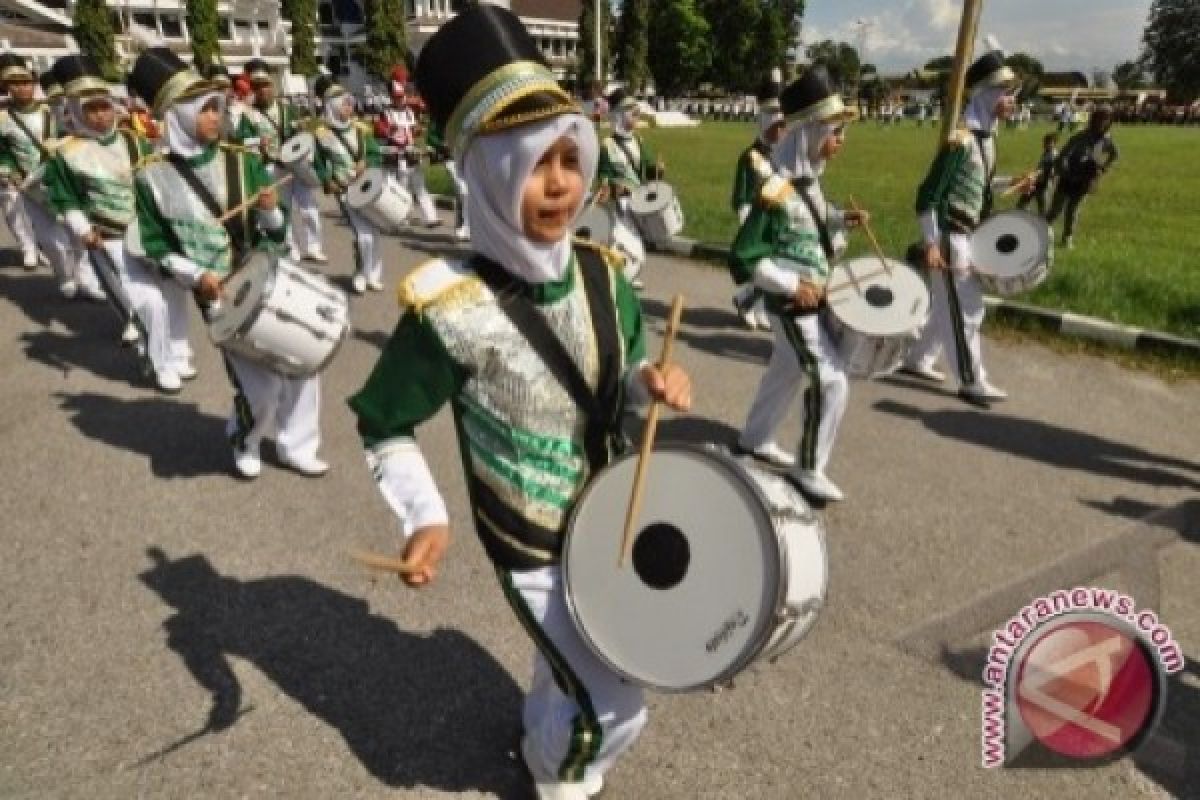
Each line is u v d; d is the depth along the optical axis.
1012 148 27.58
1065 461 4.93
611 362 2.01
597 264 2.05
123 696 2.97
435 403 2.00
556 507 2.05
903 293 4.21
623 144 9.16
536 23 57.91
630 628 1.97
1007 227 5.47
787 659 3.21
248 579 3.66
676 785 2.64
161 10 50.28
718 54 64.12
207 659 3.16
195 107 4.27
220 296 4.24
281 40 52.25
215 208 4.39
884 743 2.81
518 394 1.94
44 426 5.23
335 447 4.98
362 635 3.31
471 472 2.07
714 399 5.82
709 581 1.88
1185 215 13.77
